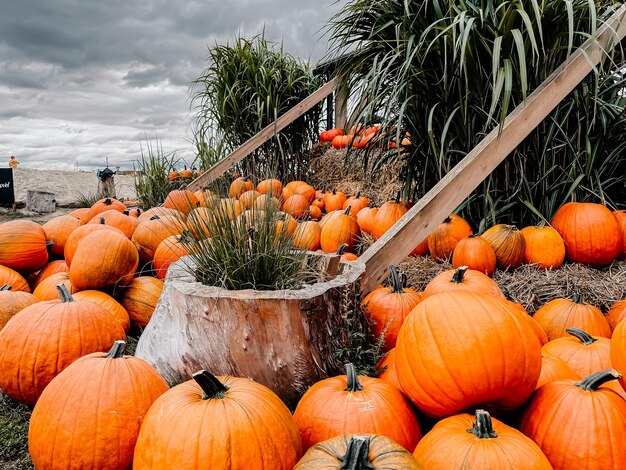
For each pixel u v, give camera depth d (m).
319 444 1.01
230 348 1.49
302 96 6.25
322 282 1.74
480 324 1.25
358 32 3.38
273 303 1.47
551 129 2.75
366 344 1.84
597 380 1.24
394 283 1.98
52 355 1.73
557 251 2.65
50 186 13.31
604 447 1.15
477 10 2.61
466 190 2.37
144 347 1.78
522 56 2.15
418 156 3.30
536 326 1.84
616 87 3.20
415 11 3.00
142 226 3.08
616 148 3.11
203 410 1.08
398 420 1.27
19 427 1.71
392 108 3.14
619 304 2.28
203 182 5.25
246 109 5.89
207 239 1.85
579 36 2.77
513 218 3.06
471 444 1.07
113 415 1.27
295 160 6.27
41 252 2.97
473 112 2.89
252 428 1.06
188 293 1.55
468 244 2.58
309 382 1.53
